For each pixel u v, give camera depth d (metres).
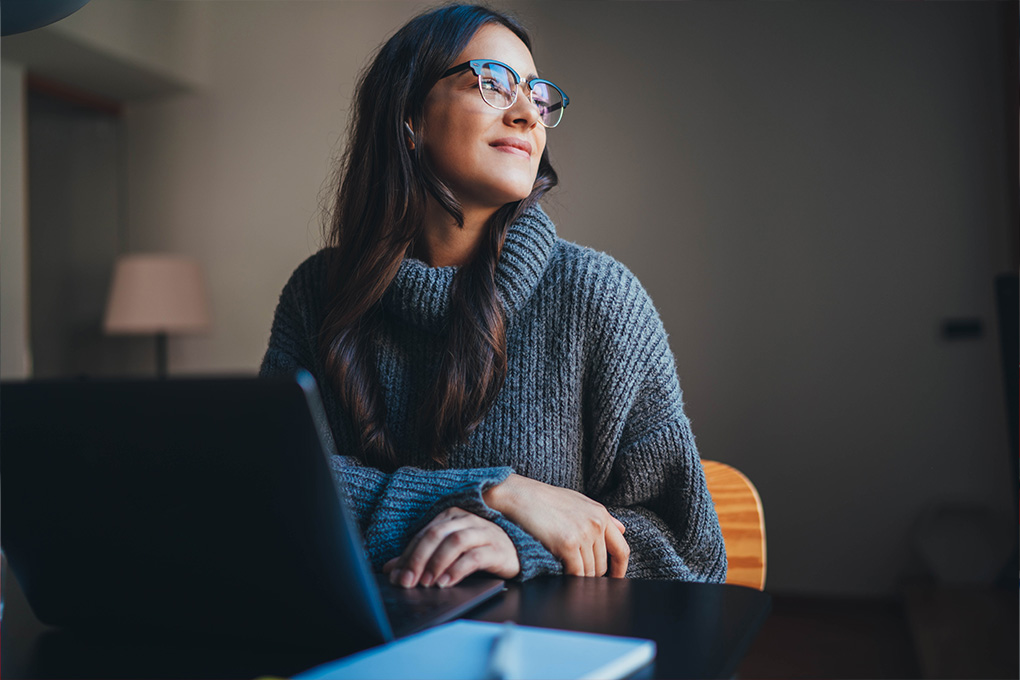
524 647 0.43
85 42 3.59
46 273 3.93
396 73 0.99
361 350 1.00
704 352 3.32
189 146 4.28
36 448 0.49
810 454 3.19
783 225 3.23
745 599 0.57
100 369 4.21
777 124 3.24
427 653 0.43
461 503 0.73
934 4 3.05
